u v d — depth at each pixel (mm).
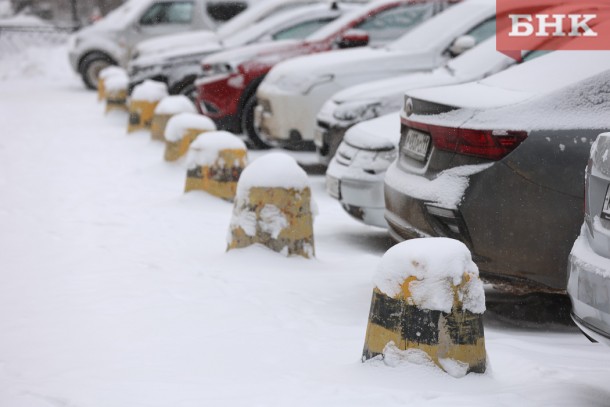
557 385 5996
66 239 10953
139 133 20953
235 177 13117
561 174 7312
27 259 9953
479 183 7539
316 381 6129
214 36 24984
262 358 6699
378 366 6188
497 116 7539
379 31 18328
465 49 13852
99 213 12586
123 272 9344
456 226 7688
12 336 7258
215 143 13141
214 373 6352
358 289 8844
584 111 7465
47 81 37469
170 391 5930
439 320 6043
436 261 6059
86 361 6629
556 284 7500
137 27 31969
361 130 10883
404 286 6102
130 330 7391
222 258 9836
